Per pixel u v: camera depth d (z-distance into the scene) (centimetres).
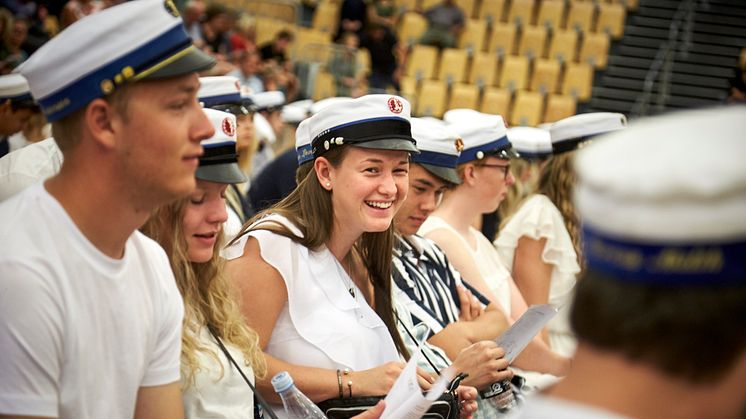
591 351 117
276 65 1088
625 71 1486
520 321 341
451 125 421
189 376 260
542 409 119
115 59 191
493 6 1566
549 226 459
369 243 330
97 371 202
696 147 107
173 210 267
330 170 308
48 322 191
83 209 197
